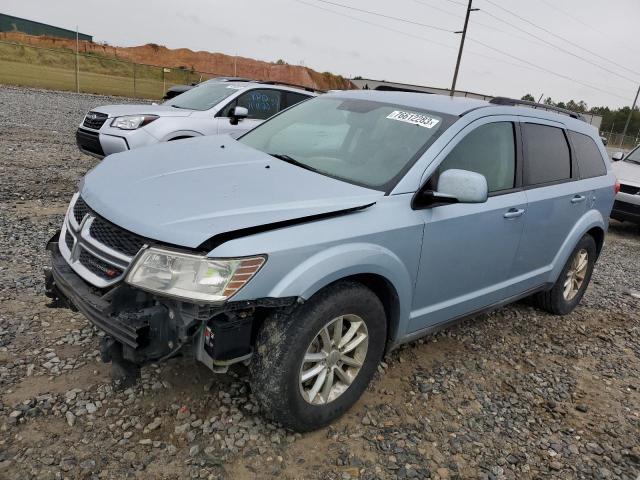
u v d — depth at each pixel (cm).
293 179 308
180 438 273
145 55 5888
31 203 641
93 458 254
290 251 252
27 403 283
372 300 294
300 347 264
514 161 398
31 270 446
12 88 2056
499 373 392
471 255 357
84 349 338
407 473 274
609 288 642
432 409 333
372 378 344
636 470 304
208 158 339
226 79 945
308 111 421
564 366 419
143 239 248
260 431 286
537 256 438
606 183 514
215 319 251
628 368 432
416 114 367
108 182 300
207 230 242
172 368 328
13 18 4741
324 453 279
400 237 300
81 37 5309
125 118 744
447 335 439
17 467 242
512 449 307
